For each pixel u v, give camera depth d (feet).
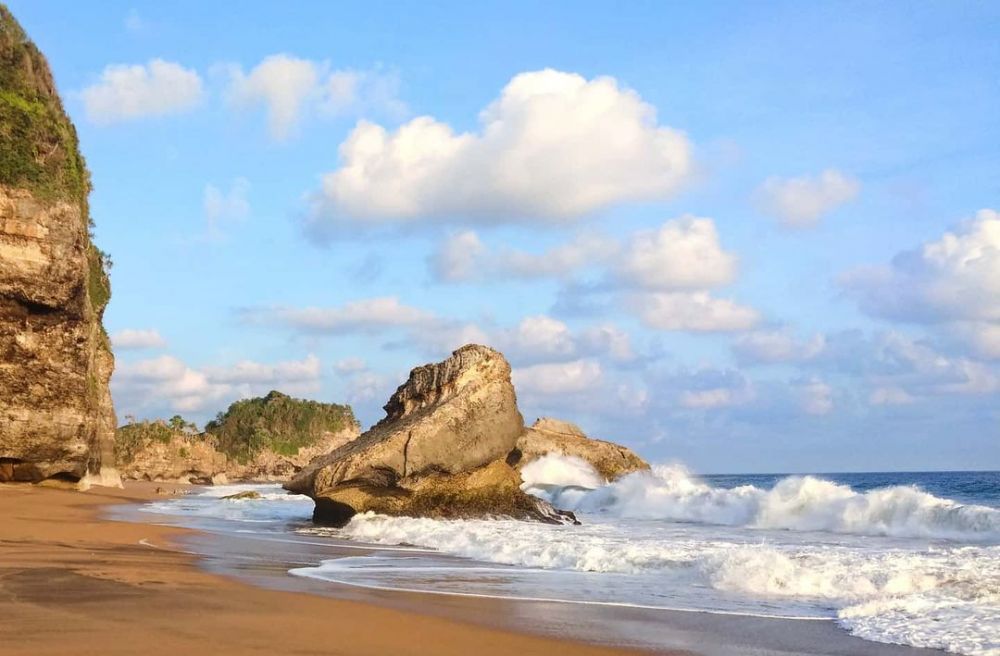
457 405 96.63
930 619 39.27
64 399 131.44
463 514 95.71
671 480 137.80
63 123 149.18
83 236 147.43
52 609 34.30
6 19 145.48
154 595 39.09
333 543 75.56
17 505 107.34
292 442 575.79
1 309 123.34
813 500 95.76
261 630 32.17
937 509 84.07
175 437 401.29
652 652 32.53
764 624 38.55
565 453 163.84
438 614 38.55
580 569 56.85
